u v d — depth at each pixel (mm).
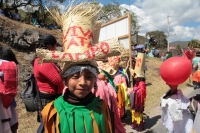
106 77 3141
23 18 14516
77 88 1561
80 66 1556
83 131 1559
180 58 2816
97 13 1745
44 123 1623
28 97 2766
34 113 5207
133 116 4840
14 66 2473
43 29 11680
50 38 2629
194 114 3043
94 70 1614
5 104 2441
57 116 1608
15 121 2873
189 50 3150
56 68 2600
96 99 1719
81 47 1614
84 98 1631
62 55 1527
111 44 1545
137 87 4730
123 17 5465
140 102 4695
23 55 8352
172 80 2812
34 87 2789
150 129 4898
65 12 1773
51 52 1536
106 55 1554
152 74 13227
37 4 14219
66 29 1694
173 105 2889
